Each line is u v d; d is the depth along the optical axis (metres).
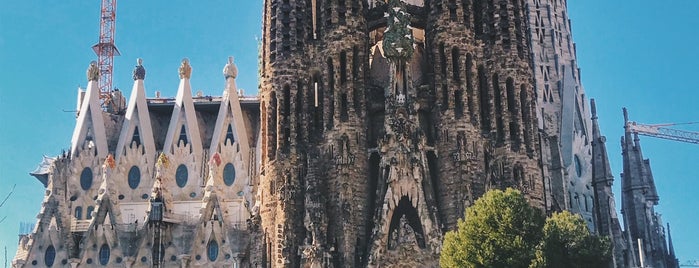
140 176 106.00
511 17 88.81
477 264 62.12
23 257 99.06
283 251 79.56
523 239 63.19
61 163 100.75
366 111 85.88
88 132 108.12
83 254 95.06
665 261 124.06
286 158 83.50
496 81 87.31
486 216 63.78
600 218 107.62
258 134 110.44
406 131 81.50
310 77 87.19
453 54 87.25
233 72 110.75
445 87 85.88
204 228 94.38
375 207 80.12
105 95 130.38
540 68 124.44
